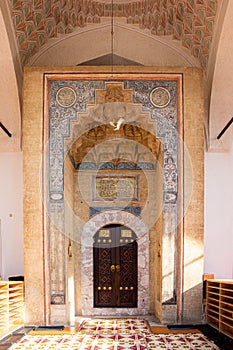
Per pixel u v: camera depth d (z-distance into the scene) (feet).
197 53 25.18
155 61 25.64
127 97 23.34
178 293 23.16
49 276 23.02
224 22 21.13
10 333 21.26
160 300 23.88
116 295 27.61
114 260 27.61
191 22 23.98
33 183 23.00
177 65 25.61
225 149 25.88
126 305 27.43
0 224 26.09
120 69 23.35
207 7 22.35
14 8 21.61
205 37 23.91
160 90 23.45
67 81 23.41
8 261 25.93
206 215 26.13
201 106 23.34
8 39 21.58
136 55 25.71
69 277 24.49
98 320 24.56
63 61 25.36
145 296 27.27
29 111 23.18
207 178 26.20
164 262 23.25
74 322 23.82
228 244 26.02
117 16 25.26
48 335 21.02
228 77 23.68
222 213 26.12
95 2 24.62
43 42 24.99
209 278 23.67
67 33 25.25
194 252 23.17
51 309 23.00
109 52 25.55
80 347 19.03
